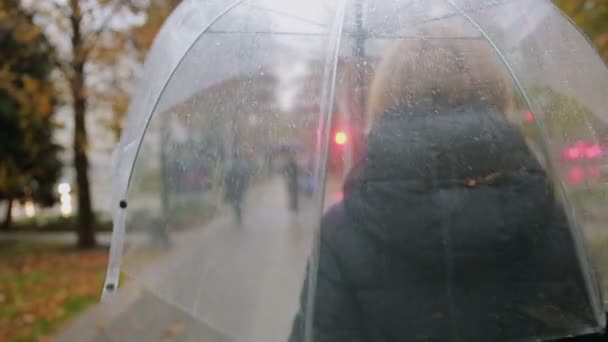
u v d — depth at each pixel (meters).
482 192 2.01
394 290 2.00
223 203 2.18
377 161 2.04
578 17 7.54
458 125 2.06
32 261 15.17
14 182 21.77
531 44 2.31
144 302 6.80
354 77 2.16
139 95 2.59
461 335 2.00
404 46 2.20
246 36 2.35
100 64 13.57
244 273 2.11
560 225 2.05
